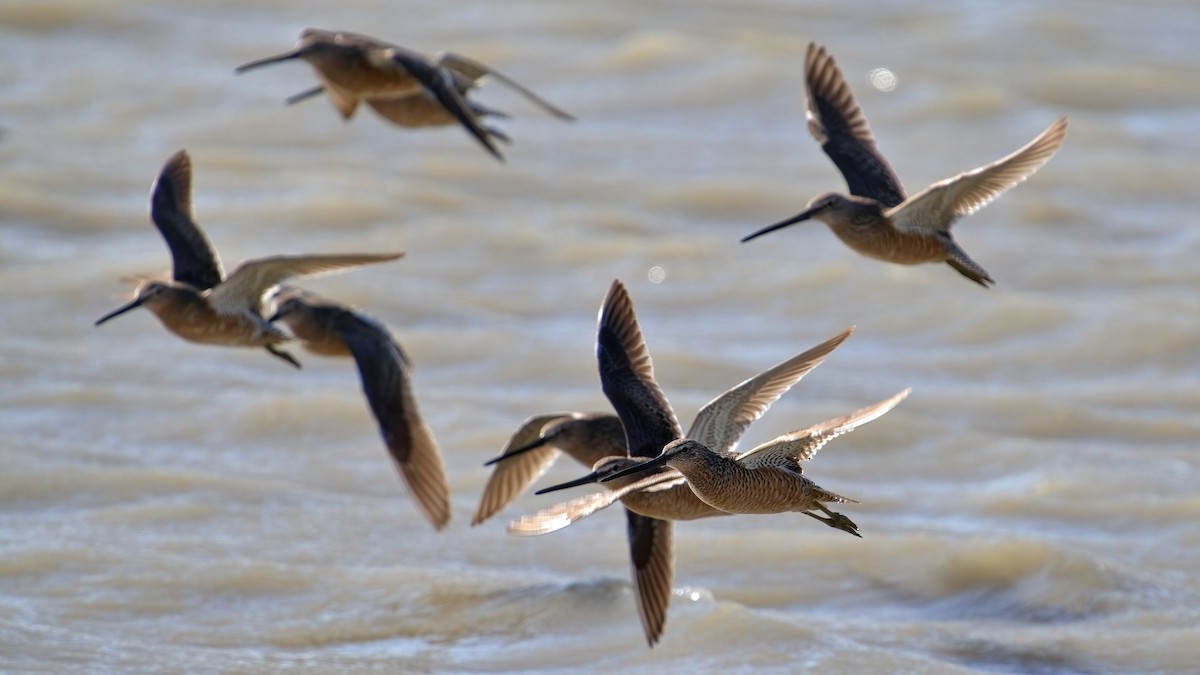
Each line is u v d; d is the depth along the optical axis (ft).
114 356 60.23
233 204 75.10
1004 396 59.77
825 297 69.51
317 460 53.26
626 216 77.36
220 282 40.22
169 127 85.46
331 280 67.51
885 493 52.54
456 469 52.42
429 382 59.72
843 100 40.27
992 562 46.50
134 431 54.34
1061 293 70.08
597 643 41.65
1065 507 51.29
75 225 73.15
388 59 43.52
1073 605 44.65
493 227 74.79
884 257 37.09
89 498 48.96
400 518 49.11
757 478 29.22
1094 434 57.57
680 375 60.44
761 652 41.14
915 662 40.83
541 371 60.90
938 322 67.31
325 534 47.60
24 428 53.78
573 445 39.93
